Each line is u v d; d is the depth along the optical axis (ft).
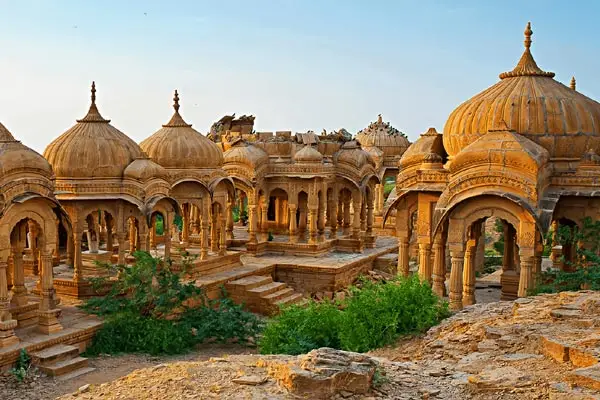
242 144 100.58
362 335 49.98
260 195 103.19
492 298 71.20
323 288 89.40
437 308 52.47
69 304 68.80
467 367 36.83
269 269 90.63
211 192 84.28
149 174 73.72
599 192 59.26
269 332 55.42
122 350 61.52
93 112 76.07
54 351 55.57
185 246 89.20
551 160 63.77
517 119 64.59
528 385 32.12
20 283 60.75
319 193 101.50
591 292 48.78
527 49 69.72
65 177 71.05
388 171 138.10
